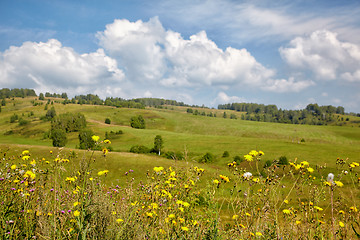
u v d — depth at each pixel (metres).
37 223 2.35
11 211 2.44
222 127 117.75
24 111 169.12
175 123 127.50
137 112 154.50
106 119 126.56
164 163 29.08
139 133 89.06
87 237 2.21
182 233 2.68
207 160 45.00
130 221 2.67
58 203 2.57
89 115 144.62
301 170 3.10
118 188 3.55
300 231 2.66
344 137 98.88
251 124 123.75
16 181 2.73
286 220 2.81
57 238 2.17
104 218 2.49
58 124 100.25
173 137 80.00
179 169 3.70
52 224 2.26
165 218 2.74
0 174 2.83
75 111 159.62
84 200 2.53
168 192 3.25
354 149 47.50
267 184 2.79
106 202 2.69
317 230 2.58
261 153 3.11
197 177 3.39
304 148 50.66
